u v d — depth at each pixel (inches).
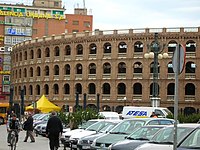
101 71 3722.9
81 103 3804.1
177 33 3481.8
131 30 3617.1
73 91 3848.4
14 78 4520.2
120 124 968.3
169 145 631.8
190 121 1796.3
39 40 4131.4
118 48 3671.3
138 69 3627.0
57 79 3954.2
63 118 1804.9
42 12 5167.3
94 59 3745.1
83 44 3806.6
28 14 5098.4
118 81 3656.5
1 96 4943.4
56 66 3996.1
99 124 1190.3
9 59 5017.2
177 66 454.3
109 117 1850.4
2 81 4975.4
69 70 3914.9
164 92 3511.3
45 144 1429.6
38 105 2866.6
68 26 5526.6
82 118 1744.6
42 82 4065.0
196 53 3464.6
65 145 1213.7
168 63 3508.9
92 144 951.6
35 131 1914.4
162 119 959.6
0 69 4977.9
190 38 3467.0
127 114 2063.2
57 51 4005.9
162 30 3521.2
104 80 3703.3
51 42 4001.0
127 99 3617.1
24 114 2797.7
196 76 3467.0
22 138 1732.3
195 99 3462.1
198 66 3467.0
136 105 3590.1
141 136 784.3
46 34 5152.6
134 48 3614.7
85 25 5590.6
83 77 3796.8
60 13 5211.6
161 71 3521.2
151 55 1919.3
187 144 591.2
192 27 3476.9
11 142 1125.1
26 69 4284.0
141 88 3607.3
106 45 3742.6
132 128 937.5
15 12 5064.0
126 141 756.6
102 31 3725.4
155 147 627.2
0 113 3218.5
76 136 1175.6
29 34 5088.6
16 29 5054.1
